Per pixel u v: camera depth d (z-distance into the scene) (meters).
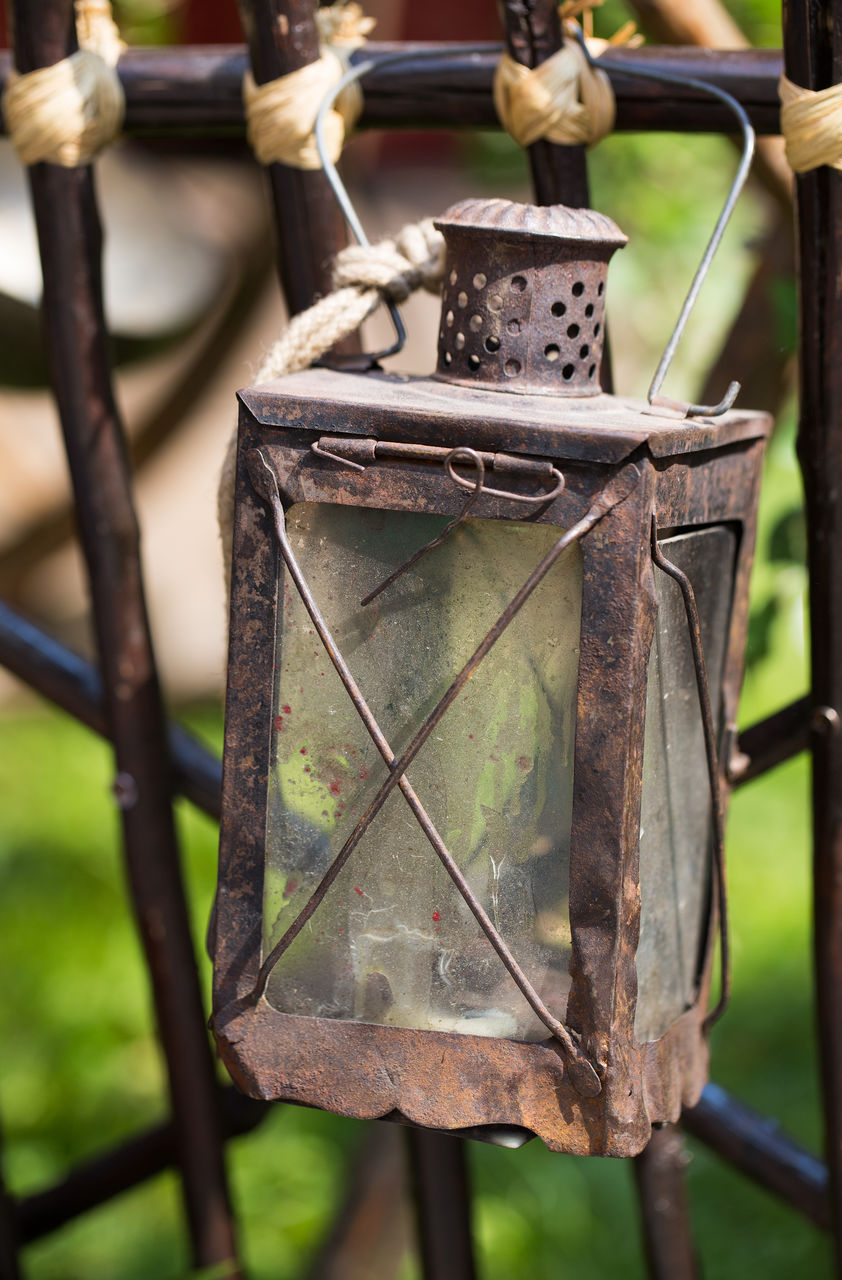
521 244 1.09
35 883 2.96
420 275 1.15
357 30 1.24
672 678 1.11
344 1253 1.59
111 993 2.63
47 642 1.33
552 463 1.06
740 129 1.20
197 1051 1.32
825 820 1.22
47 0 1.20
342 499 1.08
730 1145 1.30
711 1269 1.96
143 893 1.30
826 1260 1.94
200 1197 1.33
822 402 1.17
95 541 1.26
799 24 1.14
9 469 3.40
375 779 1.10
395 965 1.10
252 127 1.20
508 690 1.08
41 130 1.21
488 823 1.09
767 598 1.40
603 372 1.21
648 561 1.06
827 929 1.23
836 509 1.18
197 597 3.83
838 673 1.20
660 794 1.11
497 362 1.10
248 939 1.11
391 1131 1.57
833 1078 1.24
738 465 1.12
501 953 1.08
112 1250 2.03
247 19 1.19
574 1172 2.20
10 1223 1.34
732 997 2.47
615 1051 1.08
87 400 1.24
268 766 1.10
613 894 1.07
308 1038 1.10
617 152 1.74
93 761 3.49
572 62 1.19
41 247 1.23
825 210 1.15
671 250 1.74
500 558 1.08
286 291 1.23
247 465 1.08
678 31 1.30
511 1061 1.09
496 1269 1.98
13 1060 2.44
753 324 1.36
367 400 1.08
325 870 1.10
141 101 1.23
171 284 2.29
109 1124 2.28
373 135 2.57
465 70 1.21
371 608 1.09
